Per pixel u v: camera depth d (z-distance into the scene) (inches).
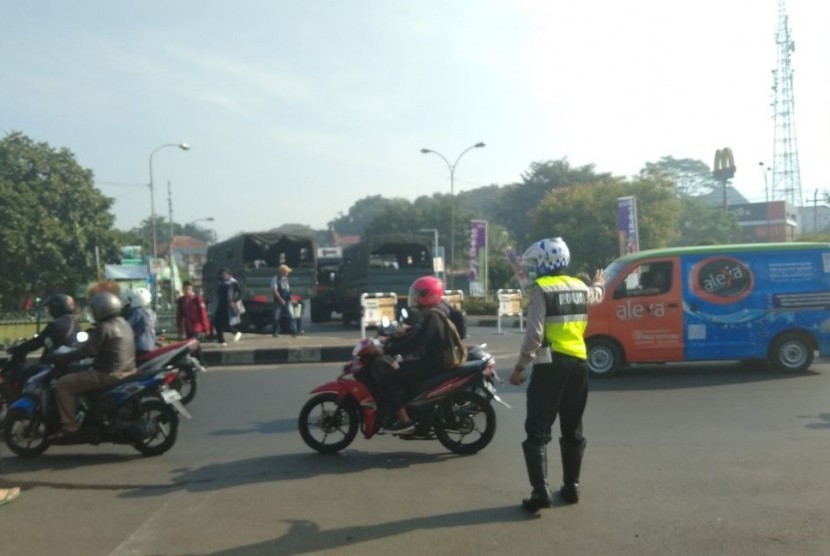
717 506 231.6
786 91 3191.4
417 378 308.7
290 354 657.0
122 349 313.3
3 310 1472.7
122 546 207.3
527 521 221.0
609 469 276.5
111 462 306.8
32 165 1573.6
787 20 3147.1
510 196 3585.1
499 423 368.5
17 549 206.4
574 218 2310.5
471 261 1393.9
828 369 522.0
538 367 230.2
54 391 310.0
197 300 651.5
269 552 200.8
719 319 500.7
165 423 328.2
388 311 737.6
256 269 1005.8
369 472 282.2
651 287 506.9
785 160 3248.0
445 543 204.4
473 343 783.1
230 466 295.4
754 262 503.5
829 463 279.3
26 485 273.4
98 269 1469.0
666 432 338.3
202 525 223.6
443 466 289.1
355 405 314.8
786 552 194.7
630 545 200.7
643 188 2306.8
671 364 568.7
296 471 285.4
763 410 384.2
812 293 500.1
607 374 507.2
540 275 234.8
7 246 1487.5
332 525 221.3
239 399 456.4
